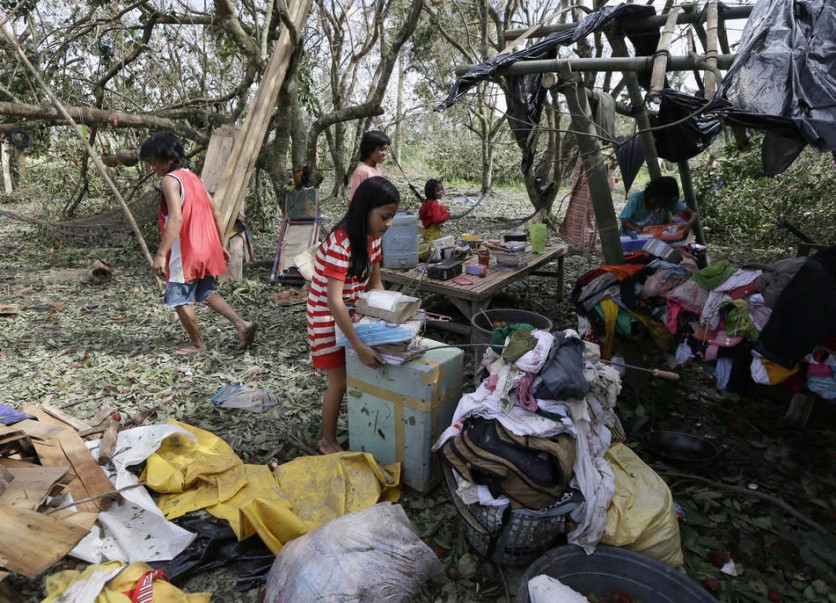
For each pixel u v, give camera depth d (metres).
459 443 2.20
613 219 3.73
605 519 2.07
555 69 3.47
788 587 2.13
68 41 7.64
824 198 7.68
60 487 2.35
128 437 2.76
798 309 2.46
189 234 4.00
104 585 1.86
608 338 3.39
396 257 4.43
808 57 2.65
